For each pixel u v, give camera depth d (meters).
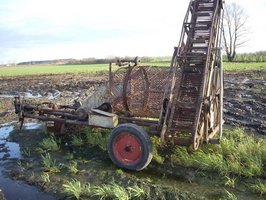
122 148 5.24
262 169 4.81
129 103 6.43
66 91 17.45
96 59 91.38
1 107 12.31
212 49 5.22
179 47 5.28
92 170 5.22
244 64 35.50
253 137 6.75
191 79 5.30
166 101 5.66
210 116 5.11
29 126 8.70
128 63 6.67
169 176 4.87
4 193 4.52
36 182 4.85
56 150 6.48
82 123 6.35
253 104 10.65
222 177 4.71
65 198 4.27
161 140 4.96
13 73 42.81
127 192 4.27
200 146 5.85
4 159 6.06
